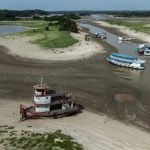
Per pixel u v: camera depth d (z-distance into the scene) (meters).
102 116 46.19
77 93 56.81
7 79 64.75
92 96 55.31
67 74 70.06
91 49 99.06
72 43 105.00
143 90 59.56
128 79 67.25
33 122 43.22
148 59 90.31
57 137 38.16
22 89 58.50
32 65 77.56
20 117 44.78
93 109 49.00
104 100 53.34
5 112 46.66
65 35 124.88
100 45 108.88
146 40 129.12
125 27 184.50
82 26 197.75
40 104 44.47
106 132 40.59
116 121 44.44
